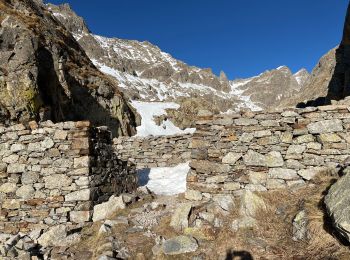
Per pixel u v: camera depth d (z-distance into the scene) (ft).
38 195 30.22
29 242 27.43
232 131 32.42
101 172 32.27
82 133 30.58
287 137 30.89
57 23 130.93
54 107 84.89
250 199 25.32
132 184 39.27
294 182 29.43
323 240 19.63
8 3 103.35
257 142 31.53
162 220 26.32
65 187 29.86
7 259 24.99
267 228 22.77
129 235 24.67
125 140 57.67
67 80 99.09
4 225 30.25
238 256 20.39
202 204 27.27
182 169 48.65
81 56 124.06
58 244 26.30
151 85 446.19
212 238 22.66
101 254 22.15
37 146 31.14
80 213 29.17
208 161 32.24
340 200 20.15
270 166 30.53
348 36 99.66
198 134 33.22
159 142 56.24
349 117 29.78
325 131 30.04
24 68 76.64
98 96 113.09
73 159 30.30
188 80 640.99
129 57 627.46
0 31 78.33
